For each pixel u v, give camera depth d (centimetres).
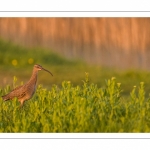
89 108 3153
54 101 3622
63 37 9062
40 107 3481
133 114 3281
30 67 7331
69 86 3750
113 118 3319
